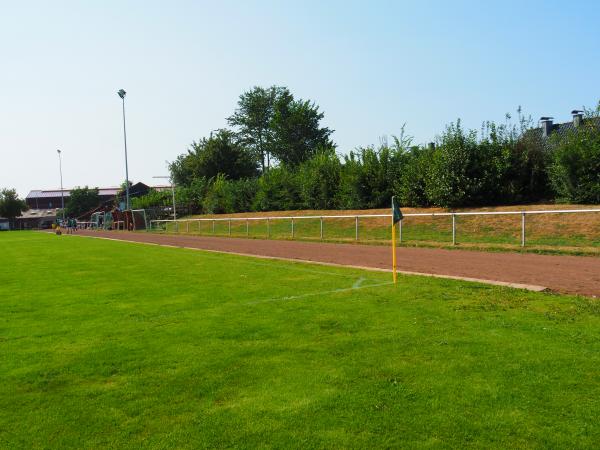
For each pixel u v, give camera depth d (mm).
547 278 9836
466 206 23922
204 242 25953
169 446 3480
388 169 29688
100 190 116500
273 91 78250
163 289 10172
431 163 25203
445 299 8031
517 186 23234
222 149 65188
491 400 4059
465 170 23594
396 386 4406
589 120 20375
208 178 64125
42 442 3605
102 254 19953
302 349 5598
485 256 13961
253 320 7090
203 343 5988
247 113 78875
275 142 71250
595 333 5805
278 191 40469
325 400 4156
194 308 8109
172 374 4926
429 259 13812
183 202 53406
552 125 40281
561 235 16344
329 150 37344
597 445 3348
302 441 3488
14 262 17188
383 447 3381
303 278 11141
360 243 20406
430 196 24469
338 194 33344
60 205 115875
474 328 6199
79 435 3695
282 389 4434
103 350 5824
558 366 4750
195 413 4008
